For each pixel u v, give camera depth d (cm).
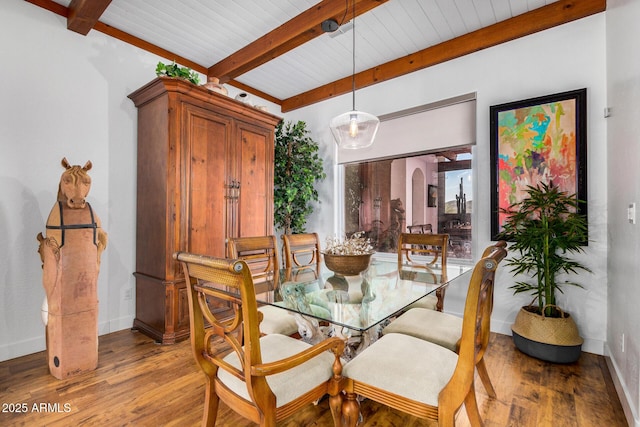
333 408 133
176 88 265
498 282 287
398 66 345
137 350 249
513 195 278
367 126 251
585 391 191
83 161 271
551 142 261
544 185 245
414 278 215
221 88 311
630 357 170
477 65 302
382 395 126
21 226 241
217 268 106
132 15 270
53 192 255
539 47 271
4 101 233
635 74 171
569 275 256
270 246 251
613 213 218
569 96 254
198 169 285
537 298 269
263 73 380
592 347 245
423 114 344
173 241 267
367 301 164
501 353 244
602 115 243
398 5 258
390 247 377
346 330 181
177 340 266
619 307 198
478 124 301
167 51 325
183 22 280
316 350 121
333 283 204
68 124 263
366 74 370
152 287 279
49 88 253
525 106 272
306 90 430
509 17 277
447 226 330
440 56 315
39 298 248
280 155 398
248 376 107
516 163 277
